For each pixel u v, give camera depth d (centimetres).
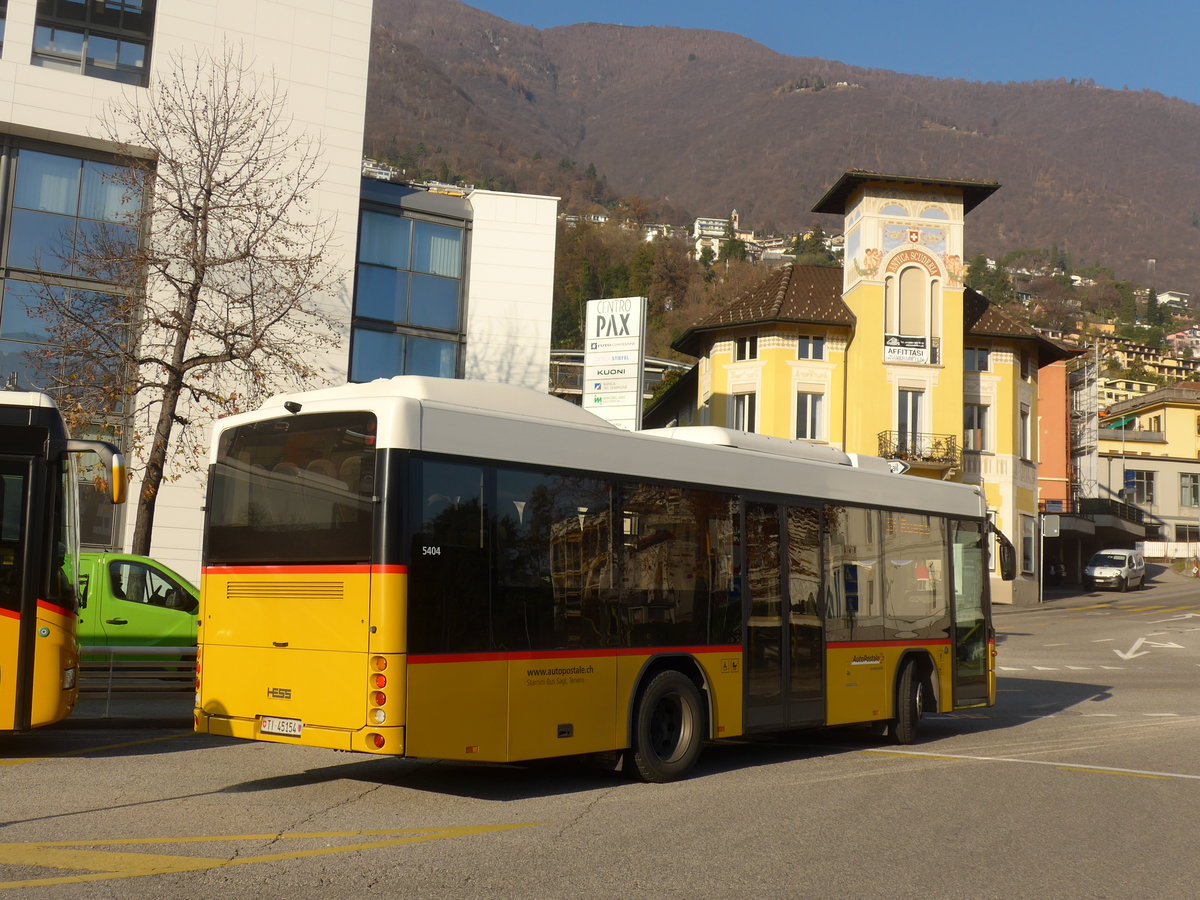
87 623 1499
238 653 916
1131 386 18500
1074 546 6712
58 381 2114
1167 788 1032
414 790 943
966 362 4875
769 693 1139
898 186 4738
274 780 976
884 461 1398
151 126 2389
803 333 4775
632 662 998
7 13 2623
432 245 3241
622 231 19500
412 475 852
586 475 981
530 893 614
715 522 1105
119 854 672
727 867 688
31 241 2617
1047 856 745
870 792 975
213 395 2045
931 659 1378
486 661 879
